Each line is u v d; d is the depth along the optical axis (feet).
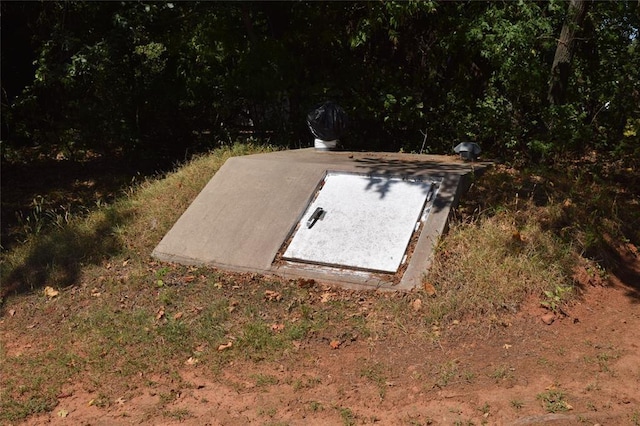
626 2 31.24
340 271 20.51
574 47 30.22
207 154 34.09
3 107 34.12
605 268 21.26
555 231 21.75
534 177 26.55
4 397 15.64
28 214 29.91
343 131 30.71
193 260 22.08
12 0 33.96
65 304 20.42
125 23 32.50
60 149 37.17
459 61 34.88
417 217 21.61
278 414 14.64
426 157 29.14
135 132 36.09
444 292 18.89
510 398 14.85
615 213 24.47
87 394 15.79
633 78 32.22
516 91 31.71
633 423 13.83
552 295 18.92
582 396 14.87
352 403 14.94
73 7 33.94
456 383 15.53
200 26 35.14
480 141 33.91
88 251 23.27
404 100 34.35
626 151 31.45
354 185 23.61
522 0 29.91
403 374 16.02
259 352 17.15
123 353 17.39
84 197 32.07
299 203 23.20
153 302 19.95
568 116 29.76
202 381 16.07
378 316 18.40
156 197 26.84
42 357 17.44
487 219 21.70
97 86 35.40
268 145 34.22
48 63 32.73
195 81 36.37
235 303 19.49
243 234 22.54
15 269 22.65
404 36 35.37
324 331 17.88
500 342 17.21
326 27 35.37
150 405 15.17
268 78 35.12
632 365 16.19
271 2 34.65
